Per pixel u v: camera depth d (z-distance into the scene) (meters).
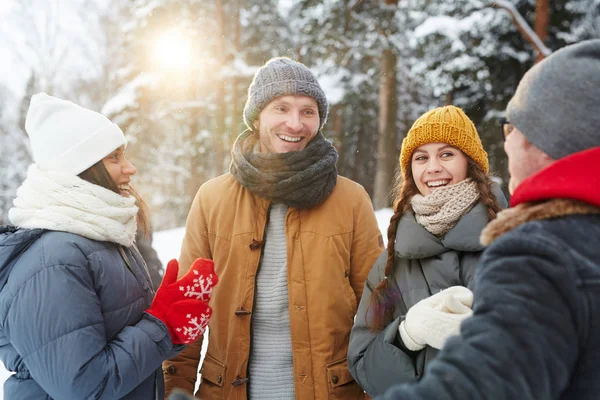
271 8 18.14
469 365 0.71
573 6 9.58
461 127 1.69
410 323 1.42
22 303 1.32
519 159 0.95
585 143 0.83
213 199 2.08
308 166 1.94
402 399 0.72
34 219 1.43
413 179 1.81
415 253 1.62
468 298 1.39
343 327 1.94
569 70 0.85
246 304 1.94
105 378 1.33
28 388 1.40
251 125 2.16
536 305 0.73
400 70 12.65
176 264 1.61
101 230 1.47
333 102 12.81
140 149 18.31
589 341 0.74
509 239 0.81
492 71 10.12
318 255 1.94
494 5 9.64
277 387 1.91
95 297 1.40
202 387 1.99
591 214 0.81
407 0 11.95
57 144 1.49
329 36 12.42
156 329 1.46
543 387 0.70
